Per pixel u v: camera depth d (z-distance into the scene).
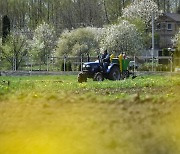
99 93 28.23
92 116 13.06
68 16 180.12
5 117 13.17
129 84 38.03
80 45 121.62
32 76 69.25
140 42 125.31
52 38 140.12
